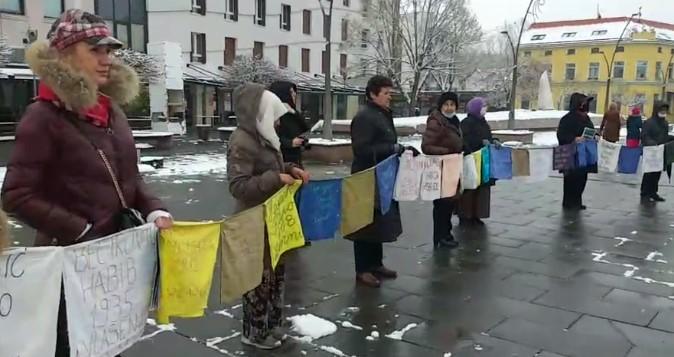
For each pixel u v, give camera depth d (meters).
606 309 4.30
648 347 3.64
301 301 4.46
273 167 3.44
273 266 3.31
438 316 4.16
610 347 3.64
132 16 30.42
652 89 67.81
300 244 3.74
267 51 38.34
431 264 5.48
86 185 2.18
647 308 4.33
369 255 4.93
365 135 4.63
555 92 72.38
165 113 23.11
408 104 35.50
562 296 4.59
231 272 2.96
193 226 2.66
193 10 33.22
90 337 2.22
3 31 23.11
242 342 3.69
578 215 7.88
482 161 6.65
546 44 72.44
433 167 5.54
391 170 4.71
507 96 46.34
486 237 6.57
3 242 1.90
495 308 4.32
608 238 6.54
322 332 3.85
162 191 9.83
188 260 2.65
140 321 2.49
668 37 69.31
